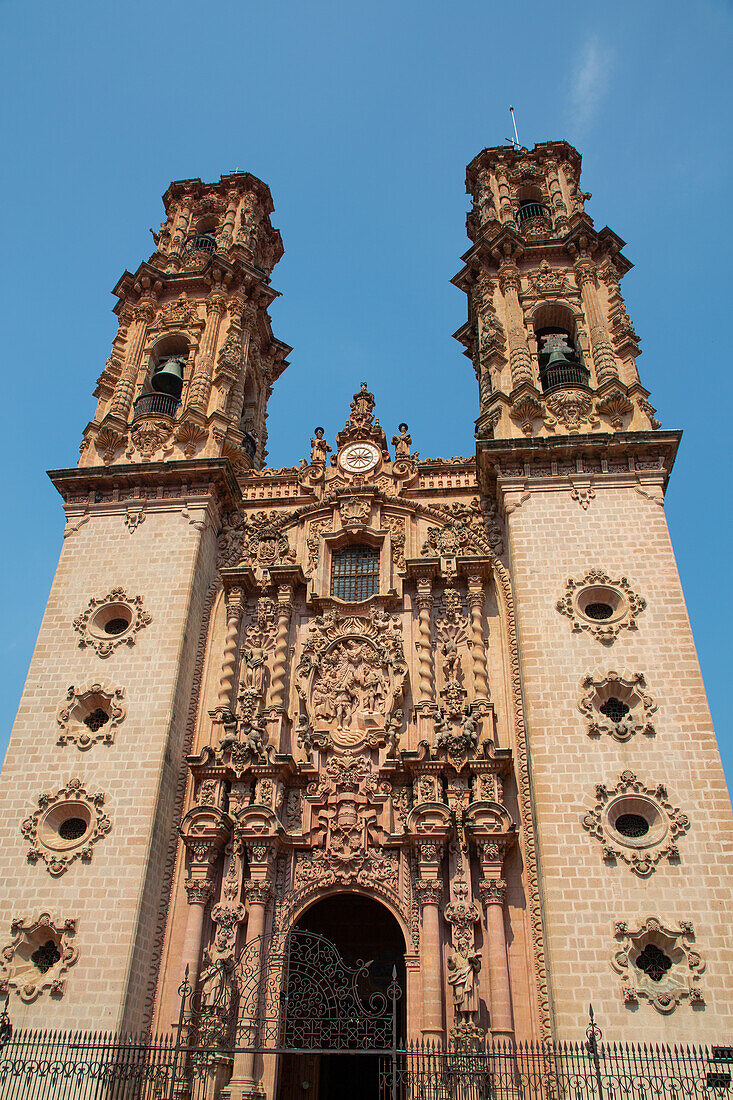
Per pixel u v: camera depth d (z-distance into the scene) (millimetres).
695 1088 17328
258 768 24797
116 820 23609
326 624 28234
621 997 19641
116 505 30250
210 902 23656
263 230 44094
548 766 22875
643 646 24656
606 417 30094
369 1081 28500
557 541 26969
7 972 21594
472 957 21469
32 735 25406
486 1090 18656
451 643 26969
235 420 34000
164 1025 22016
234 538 30953
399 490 31500
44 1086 19344
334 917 27938
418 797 24062
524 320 34281
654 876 21031
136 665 26391
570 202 39406
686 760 22578
